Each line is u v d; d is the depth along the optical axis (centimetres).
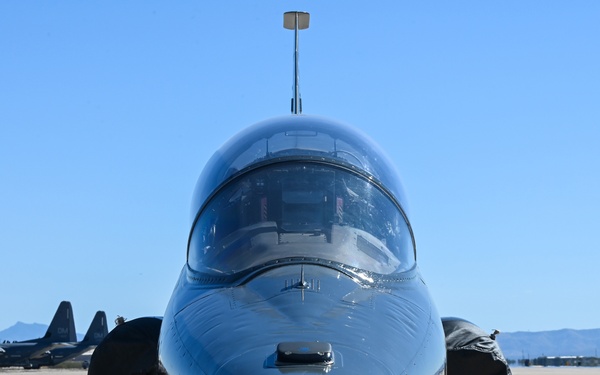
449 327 1109
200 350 803
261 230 1010
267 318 827
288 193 1044
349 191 1057
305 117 1247
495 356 1077
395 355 784
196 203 1123
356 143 1151
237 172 1086
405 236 1075
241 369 729
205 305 903
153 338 1094
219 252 1010
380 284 947
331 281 912
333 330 798
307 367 720
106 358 1086
